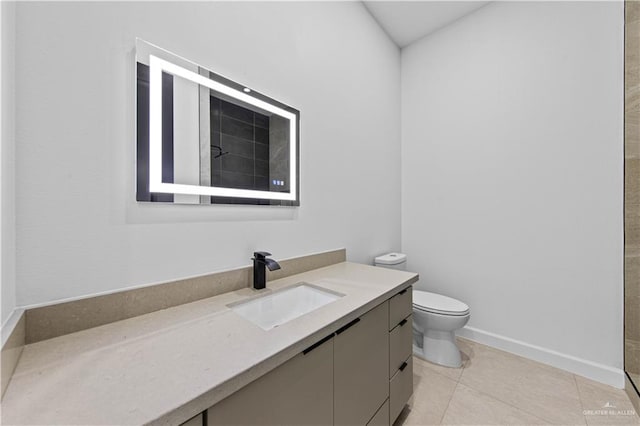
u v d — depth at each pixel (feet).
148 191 2.87
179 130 3.15
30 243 2.19
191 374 1.80
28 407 1.49
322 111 5.30
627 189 4.82
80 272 2.46
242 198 3.82
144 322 2.63
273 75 4.30
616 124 4.99
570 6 5.48
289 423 2.30
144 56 2.87
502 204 6.39
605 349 5.13
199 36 3.36
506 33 6.29
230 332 2.44
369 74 6.75
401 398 4.16
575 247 5.45
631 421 4.16
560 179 5.61
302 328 2.53
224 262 3.63
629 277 4.80
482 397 4.75
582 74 5.34
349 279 4.31
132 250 2.79
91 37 2.54
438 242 7.50
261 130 4.11
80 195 2.46
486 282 6.64
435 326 5.58
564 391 4.87
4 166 1.89
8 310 1.96
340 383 2.89
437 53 7.48
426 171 7.73
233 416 1.86
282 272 4.38
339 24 5.74
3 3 1.90
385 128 7.45
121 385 1.68
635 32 4.63
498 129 6.43
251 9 3.99
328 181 5.45
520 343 6.09
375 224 7.00
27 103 2.18
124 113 2.74
